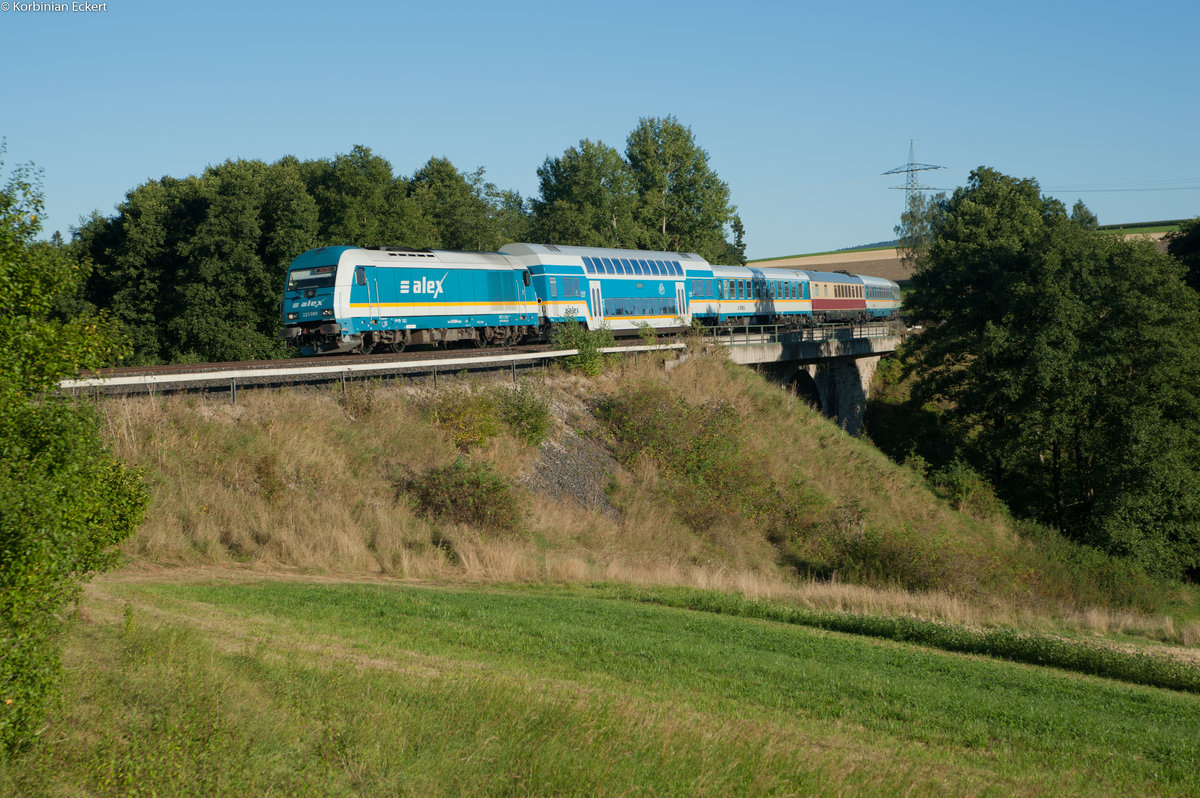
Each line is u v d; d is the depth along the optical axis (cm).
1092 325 4228
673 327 4559
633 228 8338
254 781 681
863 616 1934
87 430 929
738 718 1038
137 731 756
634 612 1791
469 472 2388
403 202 6606
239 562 1958
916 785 845
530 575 2150
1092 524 4031
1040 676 1542
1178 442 4034
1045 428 4162
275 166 6406
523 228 9788
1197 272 6450
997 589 2706
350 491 2252
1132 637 2255
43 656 714
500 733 839
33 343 873
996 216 5747
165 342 5388
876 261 15150
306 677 964
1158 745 1134
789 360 4803
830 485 3612
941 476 4359
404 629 1403
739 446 3372
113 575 1692
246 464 2139
